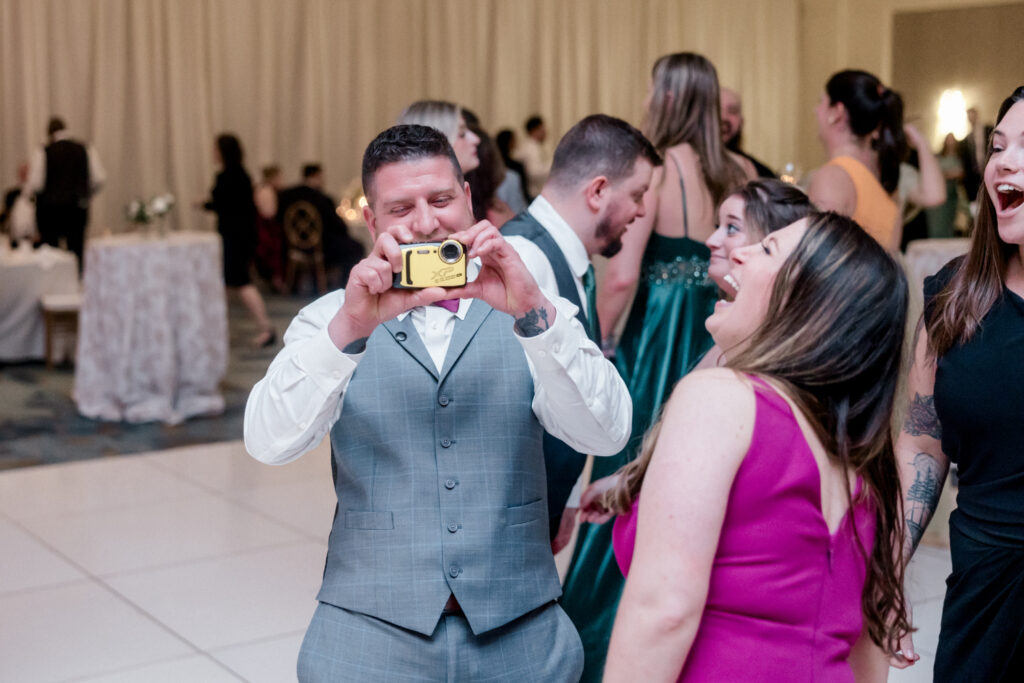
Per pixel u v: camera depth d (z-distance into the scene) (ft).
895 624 4.51
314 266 33.86
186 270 19.88
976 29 40.73
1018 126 5.29
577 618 8.69
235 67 38.40
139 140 36.86
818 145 44.93
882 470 4.33
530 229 7.08
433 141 5.06
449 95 41.65
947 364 5.63
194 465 17.17
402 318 5.42
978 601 5.48
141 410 19.75
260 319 26.48
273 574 12.85
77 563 13.19
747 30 44.32
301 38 39.42
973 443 5.52
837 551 4.14
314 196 32.30
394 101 41.27
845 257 4.22
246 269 26.27
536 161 37.65
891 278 4.23
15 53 34.81
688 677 4.01
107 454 17.75
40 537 14.06
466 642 5.20
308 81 39.60
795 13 44.42
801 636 4.05
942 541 13.05
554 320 4.97
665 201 9.44
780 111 44.98
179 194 37.60
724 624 4.01
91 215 36.40
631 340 9.68
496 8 41.55
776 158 45.21
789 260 4.28
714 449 3.95
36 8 34.86
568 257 7.11
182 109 37.47
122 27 36.24
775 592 4.00
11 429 19.21
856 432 4.19
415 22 41.19
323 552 13.56
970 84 41.24
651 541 3.93
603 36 42.68
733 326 4.50
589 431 5.27
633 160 7.08
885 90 10.62
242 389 22.13
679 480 3.93
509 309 4.91
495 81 41.86
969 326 5.52
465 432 5.30
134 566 13.09
